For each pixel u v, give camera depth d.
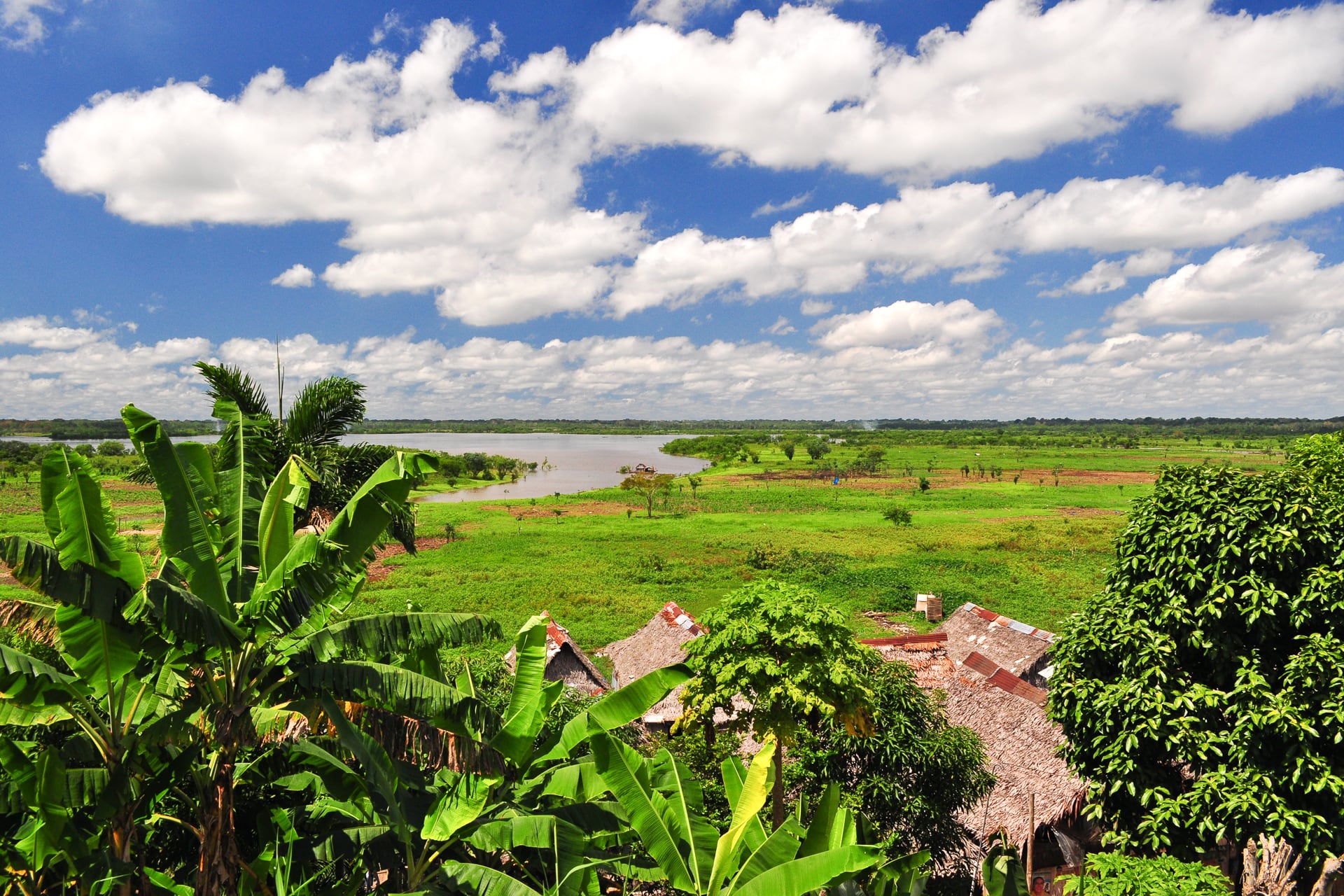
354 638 7.71
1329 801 9.88
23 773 7.09
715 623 12.93
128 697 8.71
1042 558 54.69
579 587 45.34
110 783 7.24
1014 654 24.14
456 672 15.61
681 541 63.53
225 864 7.36
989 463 148.88
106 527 7.10
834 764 13.42
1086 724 11.78
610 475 152.88
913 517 78.56
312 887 8.26
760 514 83.19
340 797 9.22
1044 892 14.23
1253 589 10.55
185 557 7.42
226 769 7.40
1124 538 12.36
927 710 13.70
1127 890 8.12
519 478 142.00
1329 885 11.49
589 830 8.84
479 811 7.77
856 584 46.47
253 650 7.57
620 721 8.20
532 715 8.66
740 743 15.33
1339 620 10.37
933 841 12.67
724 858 7.41
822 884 6.65
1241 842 10.27
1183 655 11.45
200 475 8.56
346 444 15.33
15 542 6.39
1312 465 16.16
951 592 43.72
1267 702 10.20
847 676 11.80
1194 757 10.56
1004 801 15.02
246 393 11.27
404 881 8.57
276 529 8.60
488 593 43.78
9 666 6.61
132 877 7.85
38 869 7.07
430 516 81.06
